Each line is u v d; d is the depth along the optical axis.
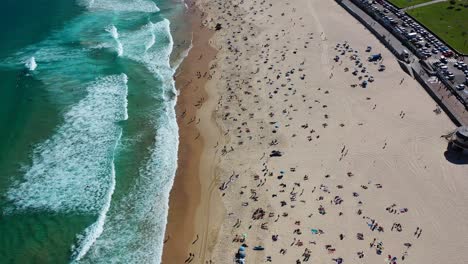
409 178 63.84
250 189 62.66
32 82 82.88
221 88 84.00
